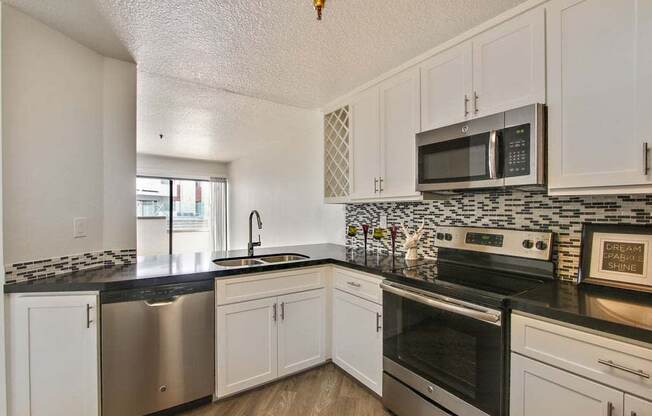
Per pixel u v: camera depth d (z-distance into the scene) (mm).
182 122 3604
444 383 1558
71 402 1642
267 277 2176
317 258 2438
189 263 2215
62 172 1827
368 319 2070
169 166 5938
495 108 1628
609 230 1477
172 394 1867
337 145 2836
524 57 1511
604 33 1263
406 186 2131
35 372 1597
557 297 1307
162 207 6020
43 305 1611
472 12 1580
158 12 1585
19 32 1617
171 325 1850
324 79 2389
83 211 1941
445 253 2178
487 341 1376
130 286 1721
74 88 1889
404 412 1785
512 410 1300
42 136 1728
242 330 2082
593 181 1286
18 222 1619
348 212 3201
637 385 978
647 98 1158
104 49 1977
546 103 1433
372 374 2039
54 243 1786
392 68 2197
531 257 1728
